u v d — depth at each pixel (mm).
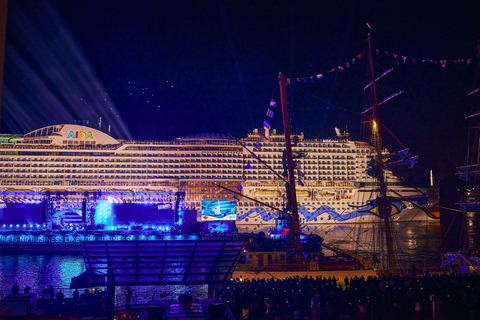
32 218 114562
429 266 61469
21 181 135875
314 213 145125
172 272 34125
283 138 148125
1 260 75125
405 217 145375
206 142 145000
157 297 45562
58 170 137875
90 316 32719
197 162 143250
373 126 60062
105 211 103562
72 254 82438
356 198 146750
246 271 48562
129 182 139750
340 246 88000
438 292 30016
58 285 53125
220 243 34625
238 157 144625
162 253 34031
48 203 118625
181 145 143625
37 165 137375
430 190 144000
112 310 33406
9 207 114438
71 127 140750
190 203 140500
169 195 140625
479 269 41750
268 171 145000
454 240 92312
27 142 138750
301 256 53219
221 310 26844
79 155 139375
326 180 146625
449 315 26703
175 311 26891
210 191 141750
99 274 33594
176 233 86250
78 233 90875
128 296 39062
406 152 69812
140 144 142375
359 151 149375
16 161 137250
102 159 140000
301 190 145625
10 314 31188
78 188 137375
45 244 84250
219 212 103625
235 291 34469
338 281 45781
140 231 94000
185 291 48875
